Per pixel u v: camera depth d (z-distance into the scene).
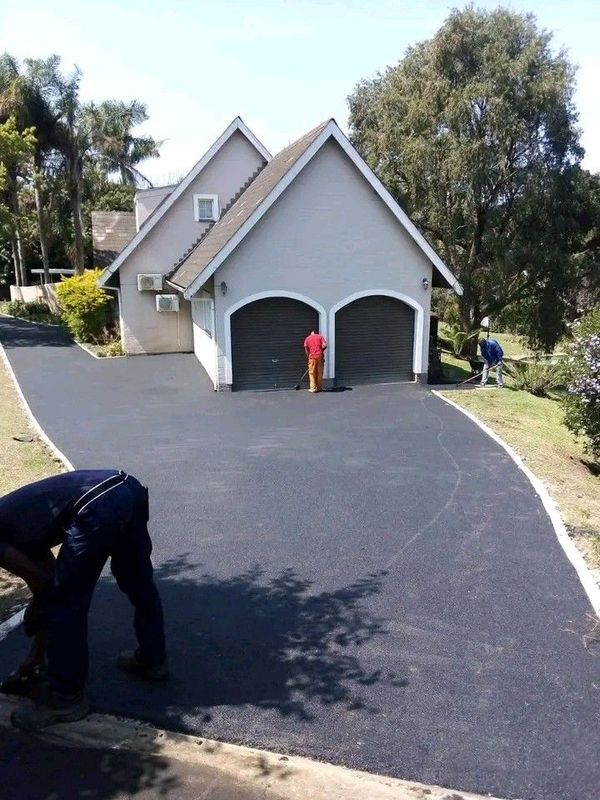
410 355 18.17
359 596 5.74
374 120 32.91
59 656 3.69
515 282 29.91
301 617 5.35
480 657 4.77
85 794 3.27
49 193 40.53
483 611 5.48
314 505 8.27
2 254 50.25
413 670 4.57
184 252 22.44
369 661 4.68
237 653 4.75
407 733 3.88
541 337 29.44
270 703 4.14
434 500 8.46
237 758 3.58
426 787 3.43
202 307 19.64
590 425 11.66
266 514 7.94
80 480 3.73
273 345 17.09
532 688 4.38
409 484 9.15
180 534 7.29
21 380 17.95
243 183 22.45
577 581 6.08
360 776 3.50
